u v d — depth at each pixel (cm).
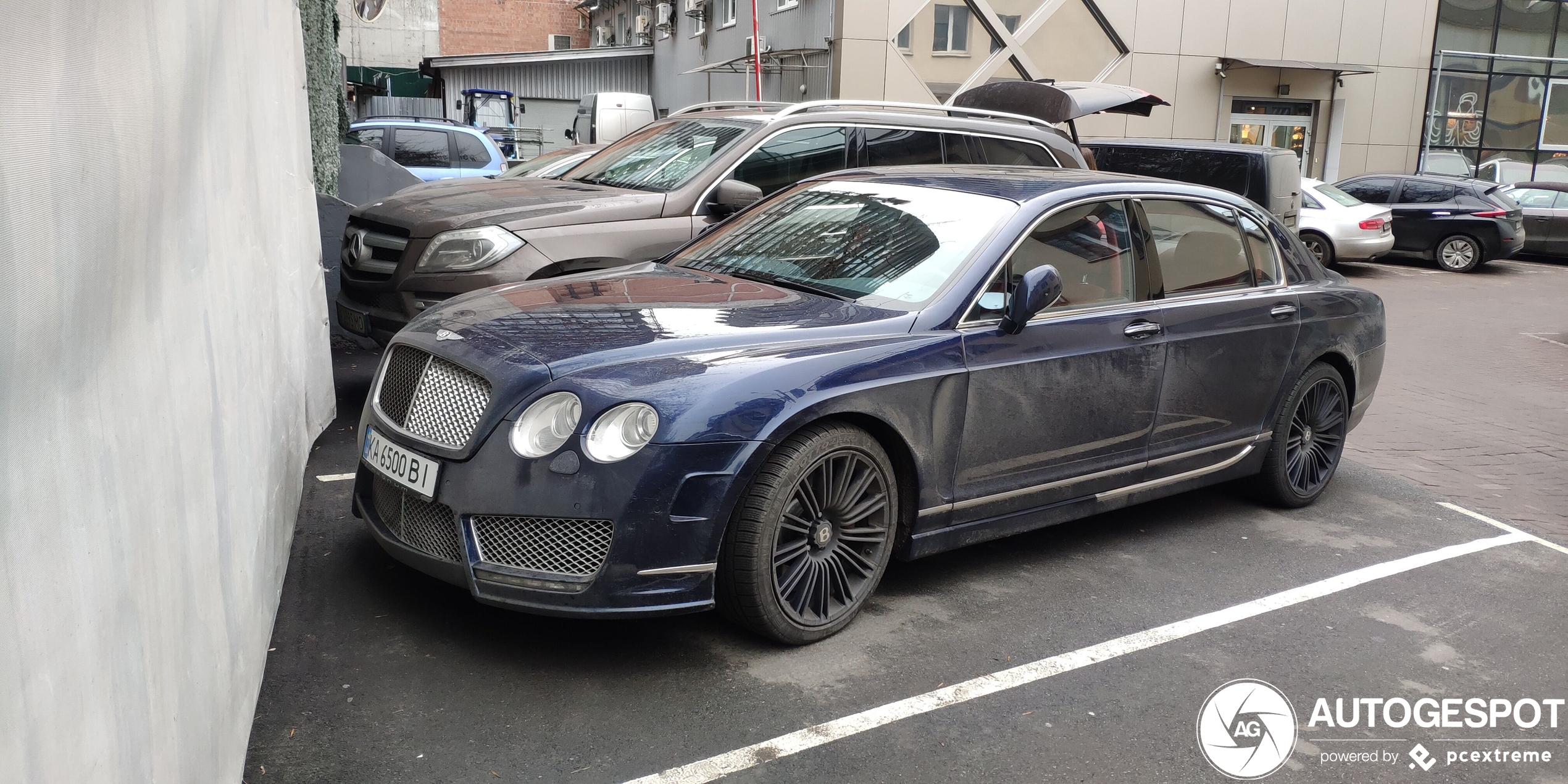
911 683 346
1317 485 560
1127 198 470
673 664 345
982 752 309
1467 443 764
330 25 941
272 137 437
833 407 350
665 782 283
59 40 161
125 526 185
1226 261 508
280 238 442
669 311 385
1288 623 414
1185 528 517
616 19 4003
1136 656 377
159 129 220
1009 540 484
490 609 374
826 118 659
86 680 165
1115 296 452
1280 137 2384
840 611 373
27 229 148
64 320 160
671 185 620
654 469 320
